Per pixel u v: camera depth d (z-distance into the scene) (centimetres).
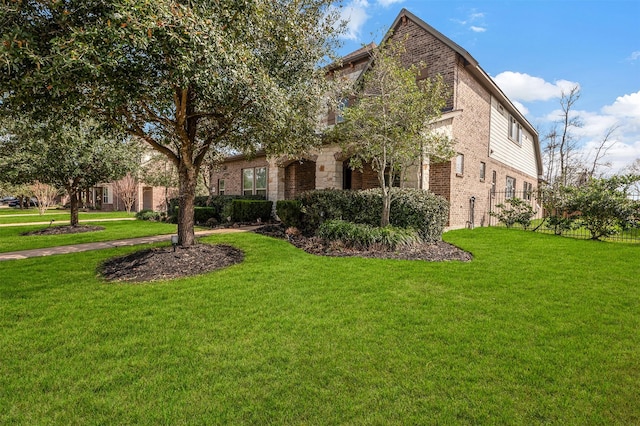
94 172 1197
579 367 279
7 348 300
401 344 315
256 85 494
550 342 321
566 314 392
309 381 256
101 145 1120
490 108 1423
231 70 452
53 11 398
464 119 1191
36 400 232
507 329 349
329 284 500
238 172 1841
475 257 714
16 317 369
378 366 277
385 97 830
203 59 429
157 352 297
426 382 256
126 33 364
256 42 570
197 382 254
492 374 267
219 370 270
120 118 591
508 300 438
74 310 390
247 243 798
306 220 1077
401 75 796
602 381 260
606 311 402
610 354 301
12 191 2212
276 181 1474
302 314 385
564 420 218
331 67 919
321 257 693
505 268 610
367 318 375
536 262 664
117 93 436
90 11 398
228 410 224
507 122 1650
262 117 570
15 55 349
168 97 505
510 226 1309
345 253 739
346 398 237
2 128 895
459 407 229
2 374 261
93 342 314
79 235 1056
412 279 531
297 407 227
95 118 604
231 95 520
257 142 752
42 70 360
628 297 453
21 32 354
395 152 838
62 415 218
